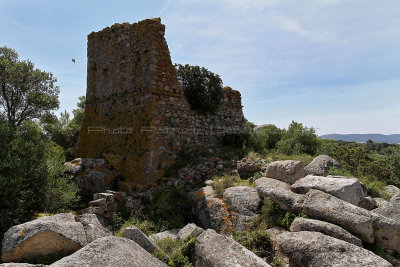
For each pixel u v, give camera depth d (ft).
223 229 23.11
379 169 37.37
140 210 29.09
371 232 16.89
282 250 16.05
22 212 23.02
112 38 46.55
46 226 15.92
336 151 46.91
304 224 17.70
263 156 43.57
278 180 26.04
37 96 48.98
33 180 25.68
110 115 45.62
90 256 12.25
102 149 45.80
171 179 35.78
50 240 15.83
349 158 42.60
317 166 29.40
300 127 49.60
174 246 19.95
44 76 51.65
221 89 50.34
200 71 48.26
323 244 14.84
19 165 24.22
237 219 23.34
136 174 36.88
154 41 38.65
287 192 22.26
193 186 33.71
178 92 41.65
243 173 33.81
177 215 27.76
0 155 24.45
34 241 15.34
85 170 38.11
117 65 45.09
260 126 79.66
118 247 13.43
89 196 35.04
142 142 37.70
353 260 13.53
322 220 18.47
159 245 20.34
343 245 14.52
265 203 22.67
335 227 16.74
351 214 17.53
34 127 32.37
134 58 41.34
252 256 14.25
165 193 31.99
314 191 20.40
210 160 40.19
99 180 36.04
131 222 26.25
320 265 13.98
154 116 37.58
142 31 40.34
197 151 43.45
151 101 37.78
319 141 48.26
